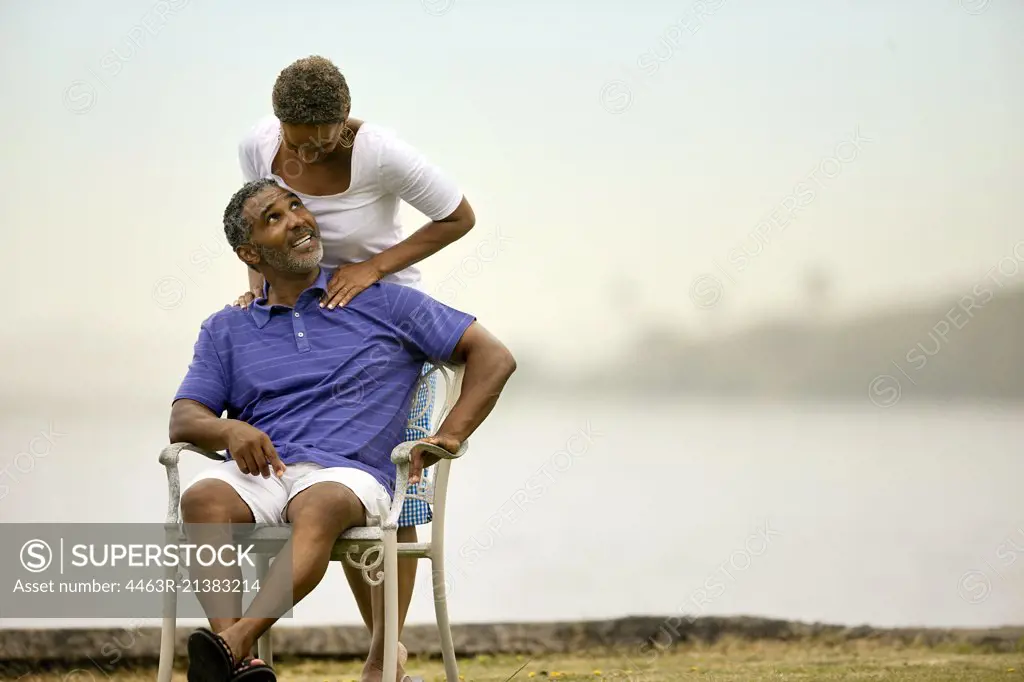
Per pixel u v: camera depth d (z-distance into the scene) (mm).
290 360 11688
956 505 28141
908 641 16125
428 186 12383
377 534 10633
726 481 33062
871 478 33250
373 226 12672
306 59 11648
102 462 34281
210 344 11852
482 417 11500
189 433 11133
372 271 12188
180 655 15234
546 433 48188
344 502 10445
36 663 15070
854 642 16156
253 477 10945
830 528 25156
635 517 27078
